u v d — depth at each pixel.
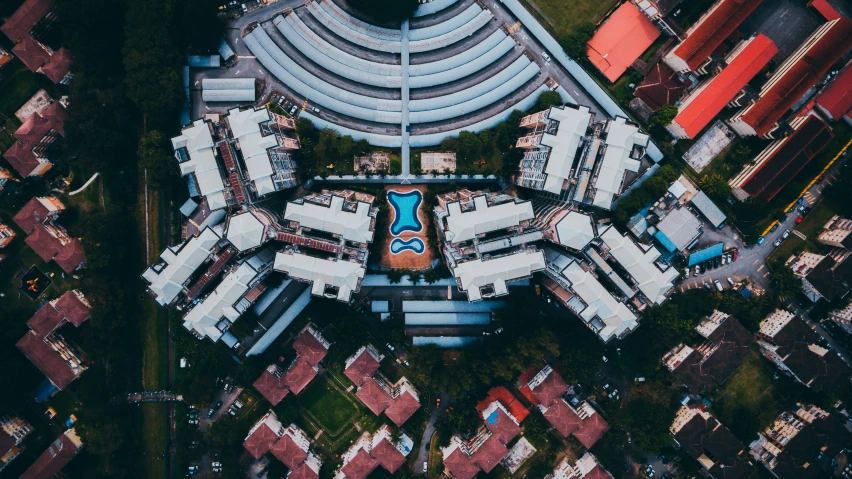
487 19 115.38
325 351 115.62
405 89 114.81
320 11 114.62
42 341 113.56
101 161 111.44
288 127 110.94
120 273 116.50
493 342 116.31
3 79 117.12
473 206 96.19
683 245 115.12
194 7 107.19
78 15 107.19
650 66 115.25
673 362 116.19
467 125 116.12
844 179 113.44
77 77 109.44
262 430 114.12
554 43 115.12
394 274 117.19
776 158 110.81
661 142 116.12
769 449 116.00
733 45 113.62
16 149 112.19
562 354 114.88
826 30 109.31
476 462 115.00
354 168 116.50
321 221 98.94
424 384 114.69
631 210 114.31
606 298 98.06
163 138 111.25
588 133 99.75
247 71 116.62
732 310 115.81
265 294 117.19
